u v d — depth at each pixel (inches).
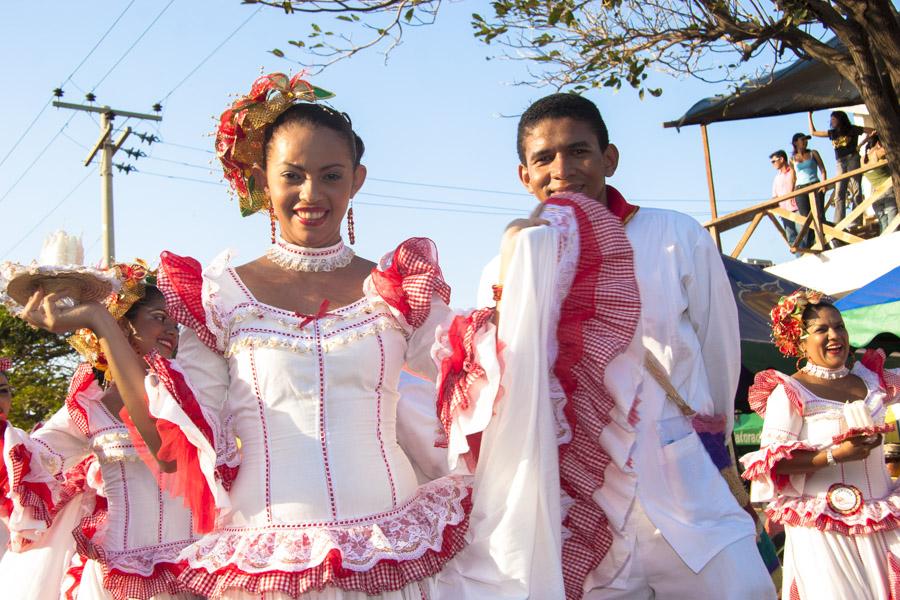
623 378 142.7
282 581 114.0
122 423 185.2
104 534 181.9
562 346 141.5
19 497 185.8
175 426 122.0
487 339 126.3
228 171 141.8
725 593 144.3
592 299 140.9
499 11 360.5
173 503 183.2
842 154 548.4
